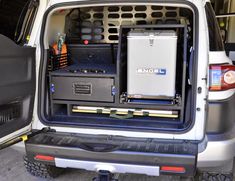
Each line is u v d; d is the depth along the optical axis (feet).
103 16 10.61
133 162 6.66
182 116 7.70
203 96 6.99
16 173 9.89
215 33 7.39
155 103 7.77
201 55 6.96
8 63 6.65
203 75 6.96
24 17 8.55
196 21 6.98
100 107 8.25
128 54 7.55
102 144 7.02
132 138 7.27
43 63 7.90
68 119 8.03
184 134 7.09
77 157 6.93
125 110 8.07
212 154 6.71
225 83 6.96
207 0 7.60
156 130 7.20
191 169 6.48
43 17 7.89
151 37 7.31
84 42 10.57
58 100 8.37
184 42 7.43
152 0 7.15
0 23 9.56
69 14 10.28
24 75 7.23
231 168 7.89
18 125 7.22
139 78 7.64
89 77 8.05
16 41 8.26
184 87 7.54
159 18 10.23
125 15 10.48
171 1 7.09
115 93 7.98
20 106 7.30
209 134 6.93
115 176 7.91
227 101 7.02
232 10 20.62
